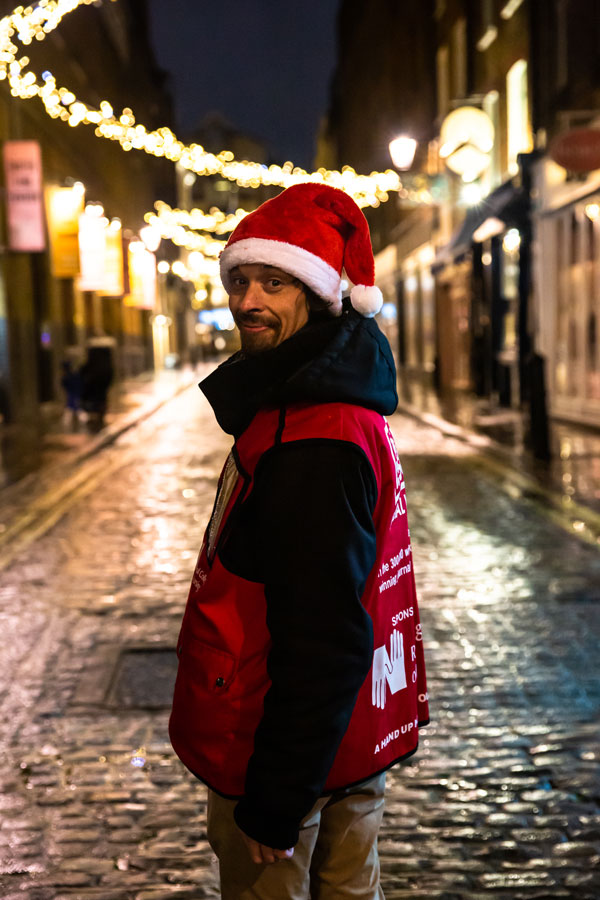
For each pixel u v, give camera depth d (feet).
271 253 5.31
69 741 12.57
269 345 5.56
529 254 53.47
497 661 15.43
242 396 5.46
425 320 96.43
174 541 24.98
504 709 13.47
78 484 34.81
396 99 108.78
